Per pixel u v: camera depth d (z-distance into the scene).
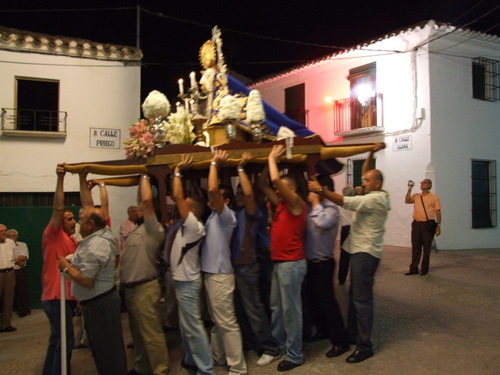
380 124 13.30
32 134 8.94
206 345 4.34
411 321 5.84
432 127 12.22
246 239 4.66
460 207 12.72
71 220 5.04
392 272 8.93
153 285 4.42
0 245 7.27
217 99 5.12
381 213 4.61
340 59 14.54
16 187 8.91
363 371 4.44
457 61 12.82
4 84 8.90
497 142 13.67
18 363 5.45
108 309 4.02
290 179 4.47
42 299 4.56
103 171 4.66
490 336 5.24
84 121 9.44
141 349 4.62
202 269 4.42
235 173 5.14
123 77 9.75
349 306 5.10
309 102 15.92
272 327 4.78
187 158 4.45
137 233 4.45
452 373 4.33
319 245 4.78
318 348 5.04
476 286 7.59
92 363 5.16
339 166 5.51
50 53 9.18
